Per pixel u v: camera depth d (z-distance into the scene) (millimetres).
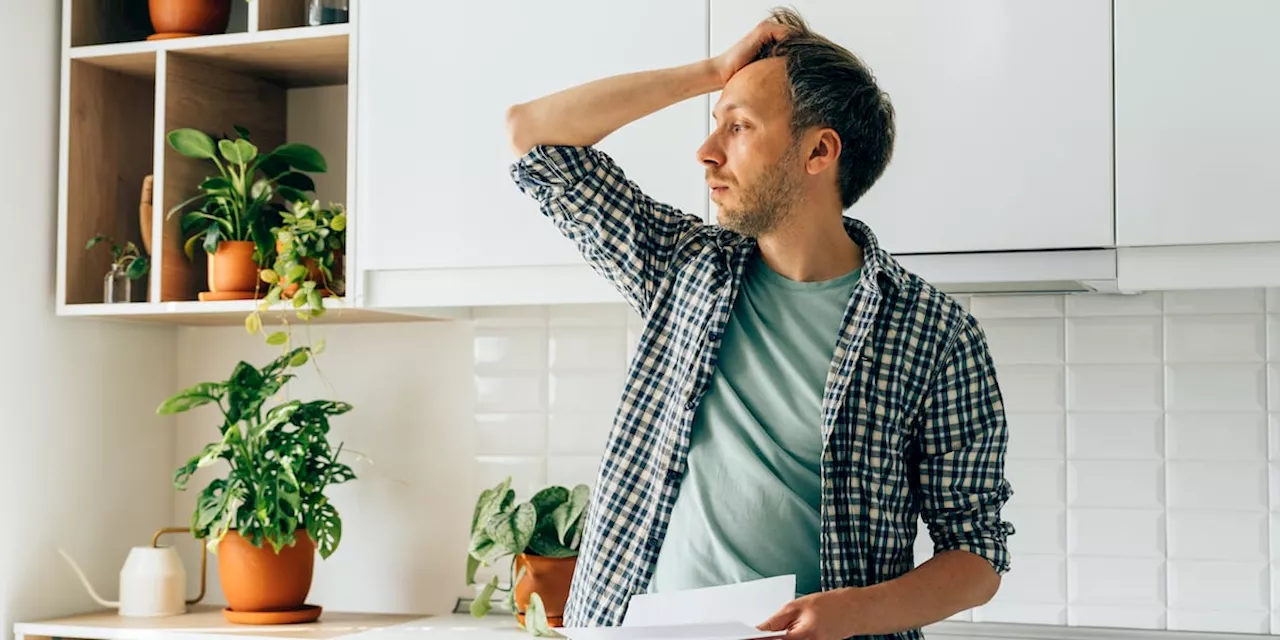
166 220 2438
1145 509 2180
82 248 2520
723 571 1432
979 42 1956
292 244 2293
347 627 2334
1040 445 2232
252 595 2359
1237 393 2152
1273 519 2125
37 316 2455
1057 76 1925
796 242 1502
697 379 1487
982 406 1482
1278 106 1838
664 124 2100
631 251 1589
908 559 1511
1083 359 2221
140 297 2559
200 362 2742
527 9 2176
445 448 2570
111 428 2617
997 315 2264
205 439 2742
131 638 2309
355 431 2627
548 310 2512
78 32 2525
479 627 2322
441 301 2217
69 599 2514
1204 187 1861
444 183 2205
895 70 1986
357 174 2271
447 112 2211
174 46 2428
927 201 1967
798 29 1563
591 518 1542
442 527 2559
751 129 1475
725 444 1466
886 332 1470
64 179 2488
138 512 2682
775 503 1435
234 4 2691
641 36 2117
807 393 1463
